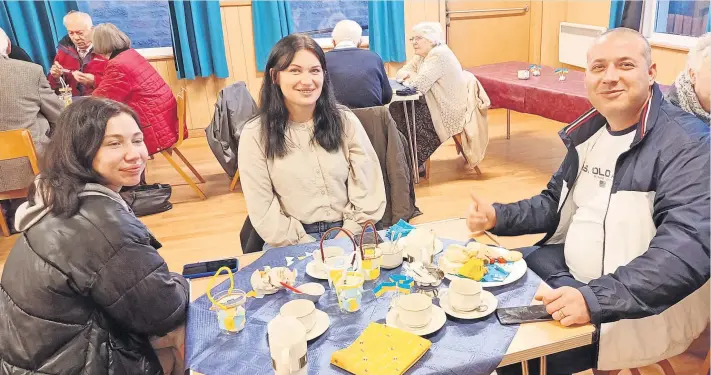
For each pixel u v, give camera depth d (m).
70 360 1.34
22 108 3.25
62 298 1.33
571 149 1.77
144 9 5.47
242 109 3.96
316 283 1.49
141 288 1.37
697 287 1.35
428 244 1.59
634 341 1.45
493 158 4.55
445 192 3.87
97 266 1.33
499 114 5.95
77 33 4.30
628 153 1.56
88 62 4.38
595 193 1.68
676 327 1.48
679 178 1.43
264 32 5.50
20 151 3.11
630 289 1.31
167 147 3.86
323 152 1.97
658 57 4.90
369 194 2.05
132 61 3.69
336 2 5.89
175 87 5.55
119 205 1.42
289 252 1.71
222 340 1.28
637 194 1.53
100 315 1.39
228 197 4.02
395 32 5.77
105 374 1.38
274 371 1.15
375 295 1.44
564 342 1.21
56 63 4.27
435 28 4.03
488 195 3.76
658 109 1.53
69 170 1.38
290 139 1.95
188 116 5.64
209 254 3.15
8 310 1.35
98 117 1.40
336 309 1.39
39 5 4.91
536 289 1.42
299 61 1.82
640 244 1.53
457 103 3.94
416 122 3.99
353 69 3.43
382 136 2.34
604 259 1.59
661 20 4.93
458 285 1.34
